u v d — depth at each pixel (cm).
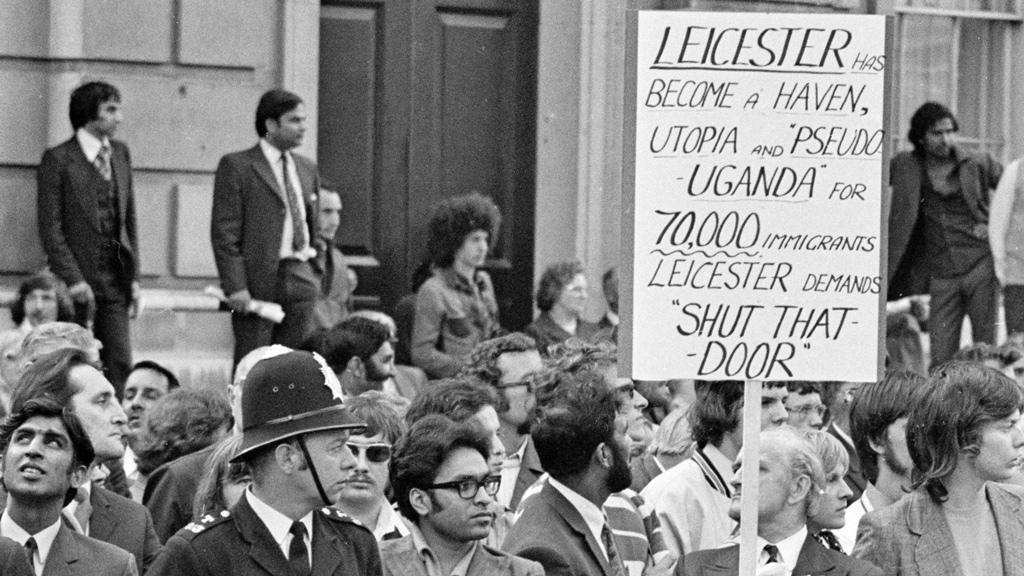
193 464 919
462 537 777
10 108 1389
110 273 1361
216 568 680
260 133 1385
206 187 1436
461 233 1378
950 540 797
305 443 688
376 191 1550
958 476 801
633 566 862
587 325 1426
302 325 1382
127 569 759
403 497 782
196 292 1428
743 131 747
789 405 995
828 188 748
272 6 1470
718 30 746
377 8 1548
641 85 748
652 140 748
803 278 749
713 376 748
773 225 748
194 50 1431
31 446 736
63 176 1349
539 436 826
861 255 749
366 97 1545
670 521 896
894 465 897
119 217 1362
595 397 827
